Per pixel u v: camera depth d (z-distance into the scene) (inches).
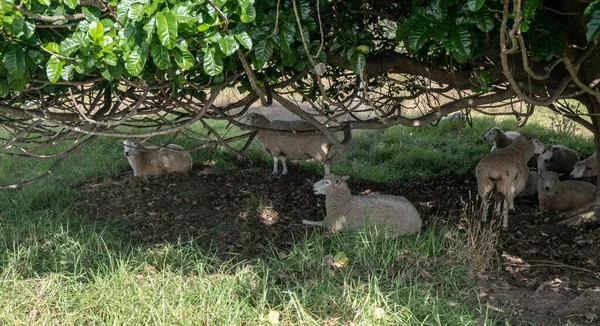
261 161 435.2
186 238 303.7
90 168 390.6
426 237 284.7
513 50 176.1
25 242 285.7
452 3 170.6
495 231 311.0
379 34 283.6
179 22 149.6
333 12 222.8
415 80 356.2
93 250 278.4
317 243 274.7
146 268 260.1
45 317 222.8
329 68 314.0
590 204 317.1
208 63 164.1
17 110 215.9
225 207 343.3
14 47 162.1
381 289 239.9
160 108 243.4
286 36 178.9
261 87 239.3
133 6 145.5
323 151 386.9
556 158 421.7
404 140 495.8
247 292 237.9
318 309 226.2
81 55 162.1
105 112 241.9
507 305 236.8
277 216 332.8
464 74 273.0
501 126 530.3
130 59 154.9
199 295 233.3
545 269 271.6
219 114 266.4
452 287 247.4
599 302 235.6
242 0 155.4
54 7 163.0
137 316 222.1
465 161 440.5
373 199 295.7
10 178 380.2
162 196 354.9
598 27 139.4
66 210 318.0
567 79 232.4
